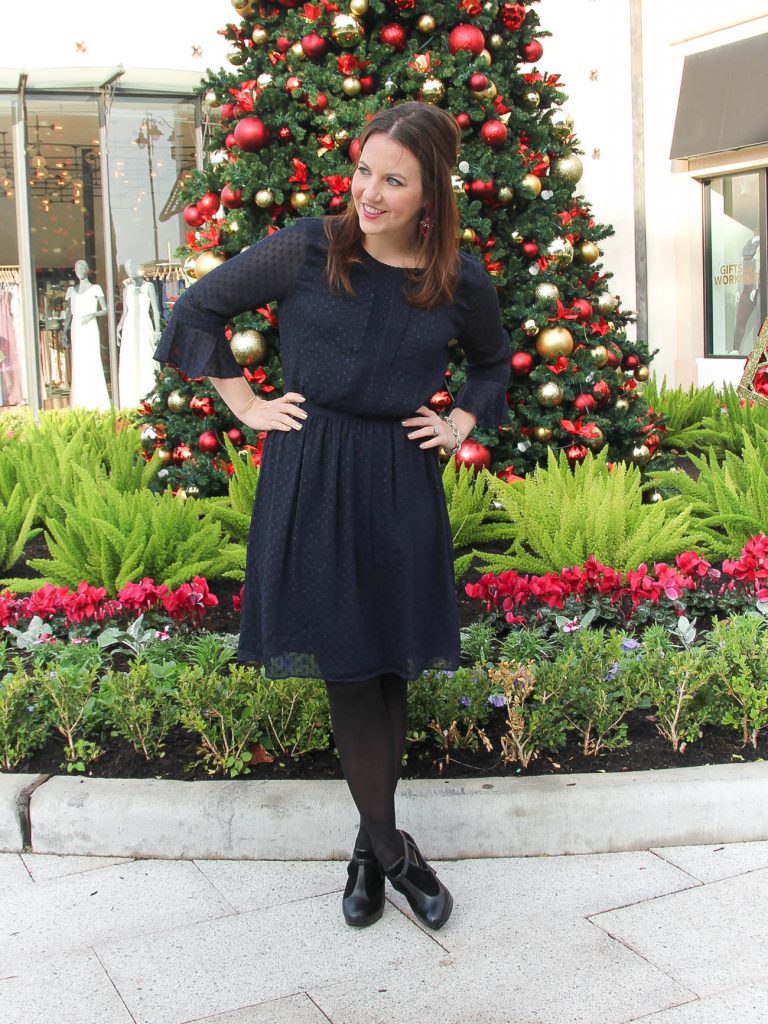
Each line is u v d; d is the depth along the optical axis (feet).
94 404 33.55
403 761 9.02
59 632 11.92
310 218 7.06
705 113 35.09
